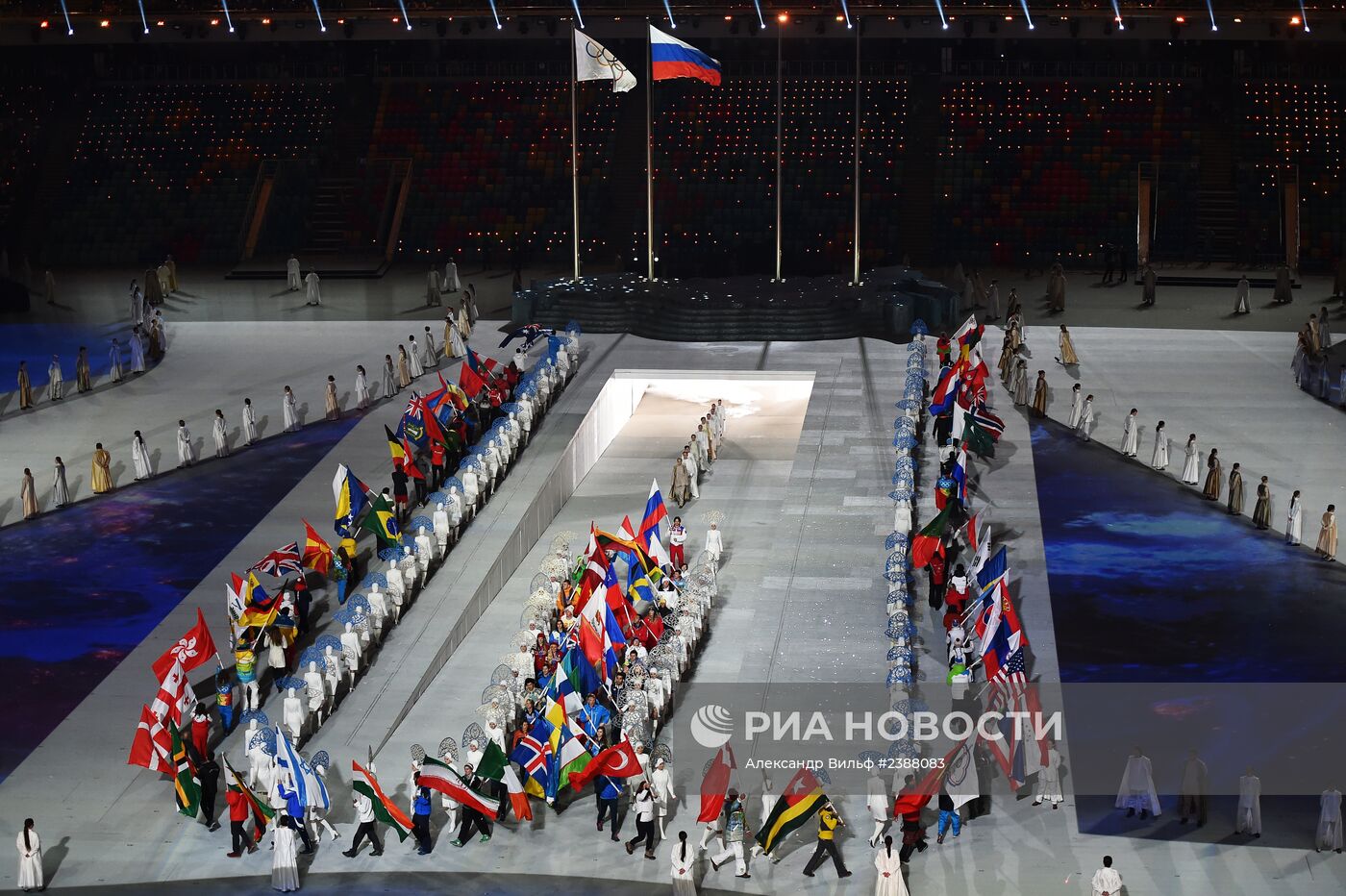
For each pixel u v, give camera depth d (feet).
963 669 144.87
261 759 131.34
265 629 151.64
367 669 154.51
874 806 127.95
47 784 137.69
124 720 147.64
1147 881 120.78
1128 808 130.21
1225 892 118.93
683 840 121.90
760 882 124.88
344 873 126.72
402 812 131.03
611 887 124.16
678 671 150.41
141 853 128.98
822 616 161.48
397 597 162.61
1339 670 150.41
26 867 123.13
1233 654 153.89
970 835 128.06
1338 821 123.13
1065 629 159.12
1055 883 121.49
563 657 144.46
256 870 126.82
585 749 133.80
